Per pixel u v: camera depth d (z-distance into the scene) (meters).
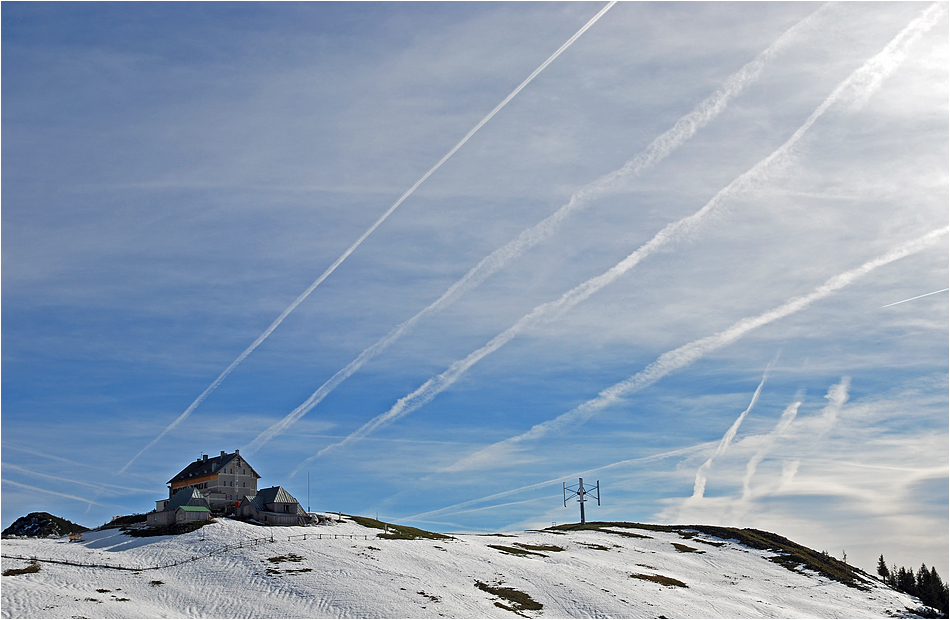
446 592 82.31
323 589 79.88
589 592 89.06
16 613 67.69
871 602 107.06
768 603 98.06
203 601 76.31
